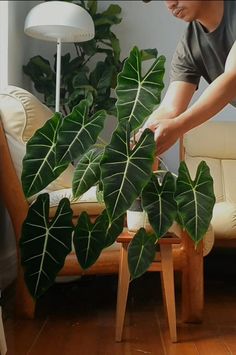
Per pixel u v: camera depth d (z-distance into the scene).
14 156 1.79
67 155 1.29
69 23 2.38
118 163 1.23
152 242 1.35
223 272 2.71
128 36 3.15
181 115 1.28
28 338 1.52
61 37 2.54
